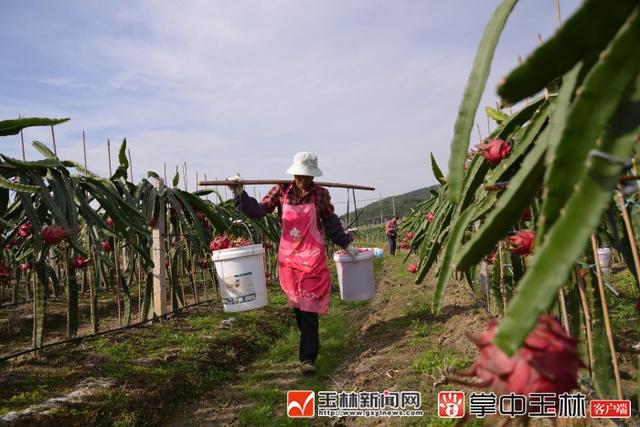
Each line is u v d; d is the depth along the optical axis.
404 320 4.08
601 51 0.72
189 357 3.40
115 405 2.56
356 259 3.45
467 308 3.78
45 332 4.68
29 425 2.20
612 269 3.98
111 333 3.87
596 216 0.60
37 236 2.85
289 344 4.23
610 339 1.40
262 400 2.89
